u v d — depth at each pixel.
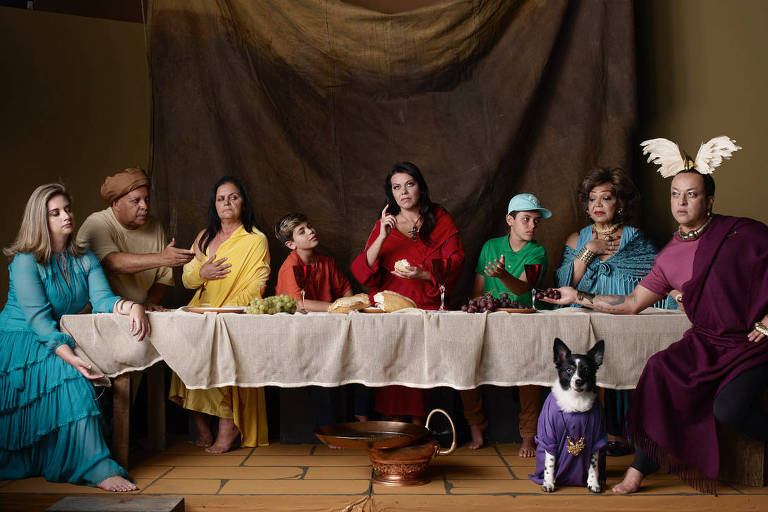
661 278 3.27
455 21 4.86
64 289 3.36
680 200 3.09
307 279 4.04
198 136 4.76
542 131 4.96
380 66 4.91
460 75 4.93
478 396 3.82
